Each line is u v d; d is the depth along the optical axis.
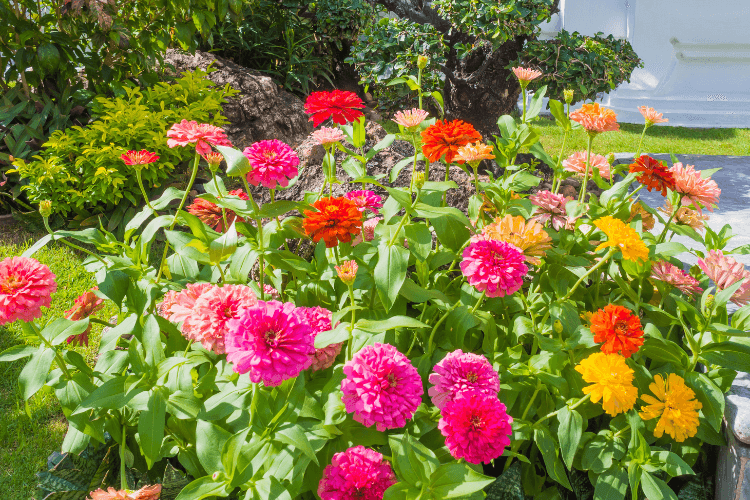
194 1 4.92
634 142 7.44
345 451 1.46
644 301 2.08
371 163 3.07
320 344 1.46
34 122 4.66
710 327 1.68
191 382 1.55
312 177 3.00
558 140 7.35
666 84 9.28
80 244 4.17
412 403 1.28
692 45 9.03
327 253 1.90
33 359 1.57
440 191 1.92
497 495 1.61
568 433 1.53
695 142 7.57
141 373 1.53
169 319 1.71
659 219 2.18
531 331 1.72
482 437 1.27
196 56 5.89
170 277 2.04
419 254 1.72
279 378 1.18
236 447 1.31
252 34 6.91
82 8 4.38
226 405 1.47
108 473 1.72
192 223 1.81
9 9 4.45
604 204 2.09
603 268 2.09
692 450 1.71
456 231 1.98
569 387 1.72
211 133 1.78
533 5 4.29
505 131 2.37
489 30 4.23
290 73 6.97
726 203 3.79
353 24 6.40
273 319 1.21
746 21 8.80
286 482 1.38
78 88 4.96
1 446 2.48
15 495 2.23
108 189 4.29
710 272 1.80
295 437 1.33
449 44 5.22
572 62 4.45
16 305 1.44
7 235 4.30
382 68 4.67
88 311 1.92
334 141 1.99
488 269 1.50
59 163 4.30
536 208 2.06
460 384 1.40
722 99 9.21
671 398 1.52
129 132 4.24
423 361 1.75
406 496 1.27
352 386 1.29
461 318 1.74
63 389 1.62
